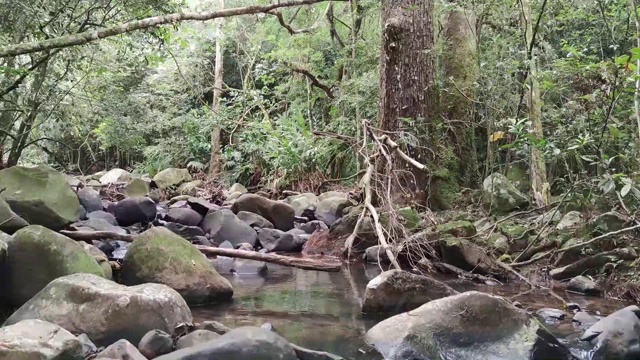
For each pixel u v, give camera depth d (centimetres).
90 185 880
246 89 1128
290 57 1023
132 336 262
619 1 504
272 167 1003
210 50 1364
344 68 941
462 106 651
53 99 700
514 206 531
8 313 307
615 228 421
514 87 603
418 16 620
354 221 551
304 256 531
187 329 271
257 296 375
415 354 262
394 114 616
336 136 715
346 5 1016
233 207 664
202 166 1216
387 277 336
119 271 393
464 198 606
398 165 593
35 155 1216
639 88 368
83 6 605
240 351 229
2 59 590
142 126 1236
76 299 270
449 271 452
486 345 268
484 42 671
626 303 363
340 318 321
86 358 230
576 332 297
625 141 457
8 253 316
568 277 414
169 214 636
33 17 517
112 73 909
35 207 446
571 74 492
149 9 602
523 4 569
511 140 601
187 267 358
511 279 432
